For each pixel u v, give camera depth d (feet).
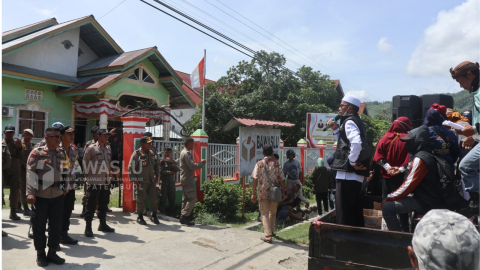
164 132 49.16
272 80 61.52
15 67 38.91
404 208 10.67
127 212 24.12
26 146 20.77
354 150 11.44
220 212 26.21
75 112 45.78
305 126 59.82
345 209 12.08
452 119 13.85
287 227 24.47
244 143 26.96
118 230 19.56
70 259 14.66
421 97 18.33
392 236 8.79
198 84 47.50
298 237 20.92
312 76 68.85
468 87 11.52
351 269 9.16
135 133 24.06
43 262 13.62
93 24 46.44
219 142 55.62
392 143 12.39
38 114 42.14
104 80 42.88
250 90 62.28
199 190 28.35
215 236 19.74
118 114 46.52
